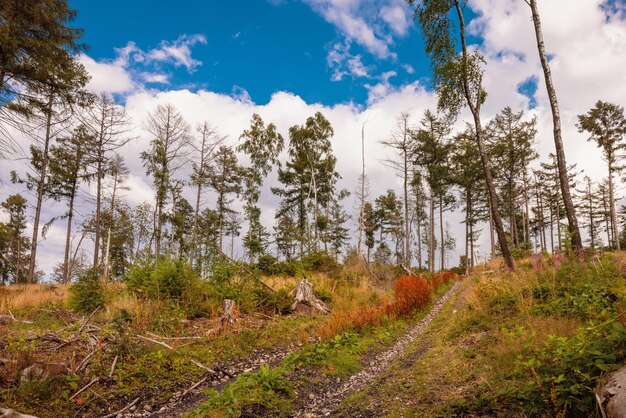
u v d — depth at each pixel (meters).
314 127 34.84
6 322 8.30
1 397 4.70
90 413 4.97
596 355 3.37
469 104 14.70
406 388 5.09
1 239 37.59
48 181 28.05
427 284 16.52
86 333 7.11
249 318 10.79
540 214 45.53
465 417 3.71
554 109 11.68
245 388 5.36
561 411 3.10
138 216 30.72
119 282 12.28
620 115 31.05
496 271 14.84
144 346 7.14
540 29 12.28
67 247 28.20
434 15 14.45
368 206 50.94
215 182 32.53
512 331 5.97
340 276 19.00
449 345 6.89
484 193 35.50
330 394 5.69
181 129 28.22
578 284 6.75
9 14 12.94
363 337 8.91
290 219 38.00
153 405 5.42
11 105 13.24
